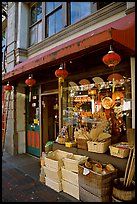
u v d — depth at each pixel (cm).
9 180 447
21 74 539
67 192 373
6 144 761
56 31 636
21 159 643
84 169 335
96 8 498
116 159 346
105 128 425
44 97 681
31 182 434
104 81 475
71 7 580
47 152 479
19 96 739
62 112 570
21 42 738
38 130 676
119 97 436
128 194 283
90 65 493
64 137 478
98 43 312
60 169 389
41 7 712
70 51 359
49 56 411
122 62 421
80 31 517
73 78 545
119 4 424
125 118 419
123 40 317
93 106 498
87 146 405
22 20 750
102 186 306
